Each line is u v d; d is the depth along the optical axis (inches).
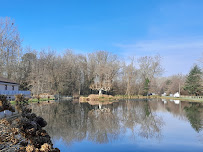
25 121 248.2
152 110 963.3
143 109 1010.1
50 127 530.9
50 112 839.7
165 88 3075.8
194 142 386.3
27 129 240.8
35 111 855.1
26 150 210.8
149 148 352.5
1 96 349.7
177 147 356.8
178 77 2987.2
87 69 2380.7
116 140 407.8
